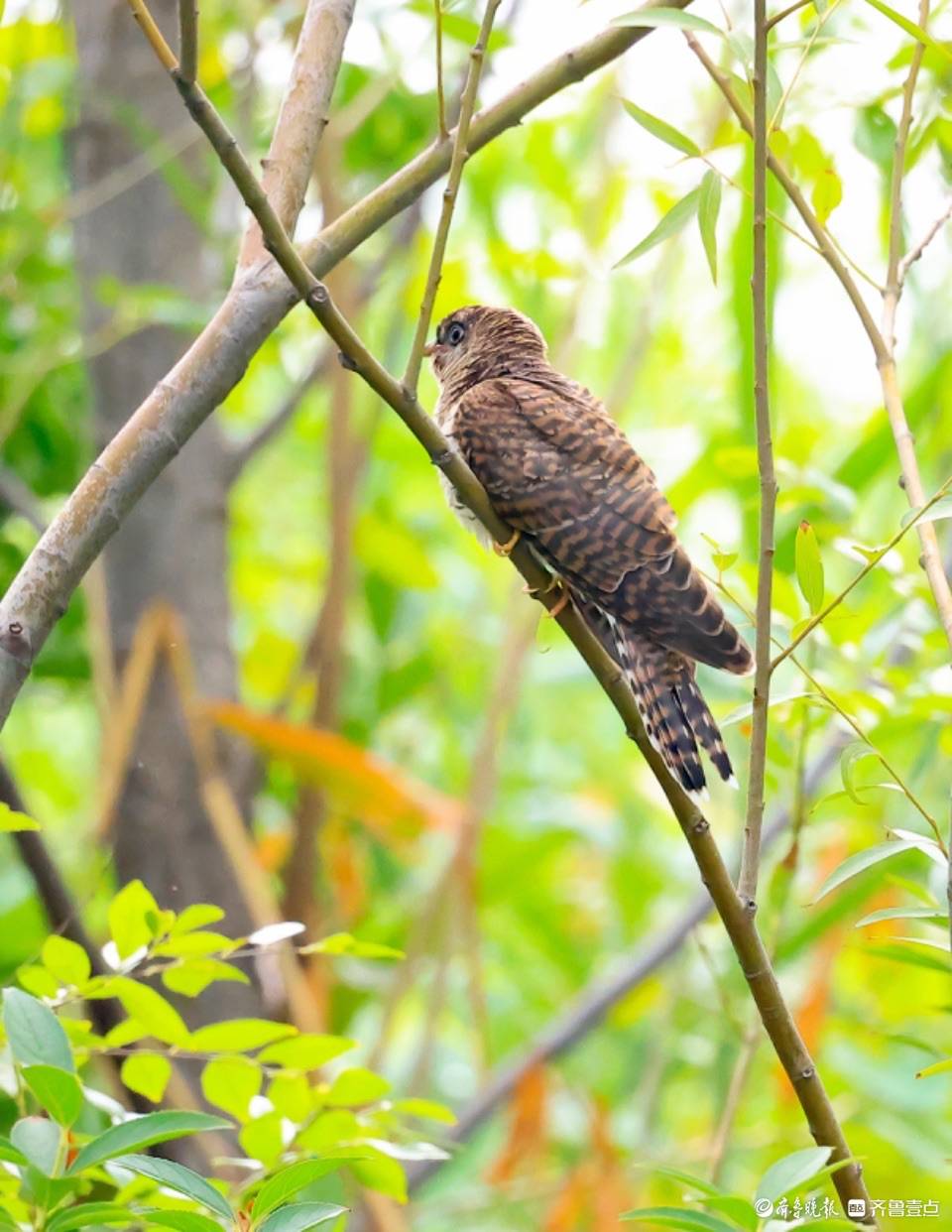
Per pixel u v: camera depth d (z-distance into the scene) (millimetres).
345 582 10359
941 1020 11766
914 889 5902
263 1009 9375
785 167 7285
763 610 5266
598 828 13820
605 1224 9898
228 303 5656
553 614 5344
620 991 10875
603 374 14727
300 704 12398
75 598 11258
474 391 8008
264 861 11008
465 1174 12750
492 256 11289
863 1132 11281
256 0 11180
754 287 5191
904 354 12039
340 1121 6012
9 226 10594
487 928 14062
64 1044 4441
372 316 13719
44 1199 4301
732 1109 7574
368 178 11977
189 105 4664
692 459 12133
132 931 5789
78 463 11734
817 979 10336
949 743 8188
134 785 9562
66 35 10883
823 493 8414
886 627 8336
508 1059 13289
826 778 10156
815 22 6742
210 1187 4348
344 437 10422
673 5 5938
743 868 5242
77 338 10344
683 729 7047
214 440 10320
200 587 9984
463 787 13812
